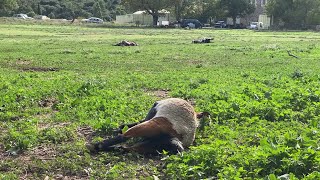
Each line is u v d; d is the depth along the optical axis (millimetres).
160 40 40969
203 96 12641
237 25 87812
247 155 7117
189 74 17688
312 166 6617
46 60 23172
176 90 13758
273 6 80438
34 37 42281
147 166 7422
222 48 31906
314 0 77438
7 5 86250
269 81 15000
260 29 77750
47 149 8297
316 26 77625
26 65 21250
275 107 10562
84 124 9828
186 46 33656
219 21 94188
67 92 12953
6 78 15703
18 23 75875
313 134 8445
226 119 10156
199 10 90188
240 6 88688
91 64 21750
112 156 7785
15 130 9344
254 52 28891
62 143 8594
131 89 14289
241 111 10375
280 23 82062
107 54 26516
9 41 36000
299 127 9383
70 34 49438
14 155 8016
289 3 79188
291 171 6582
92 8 121875
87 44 34562
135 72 18547
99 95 12594
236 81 15508
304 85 14133
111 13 123000
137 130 7875
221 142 7859
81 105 11336
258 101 11570
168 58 24922
